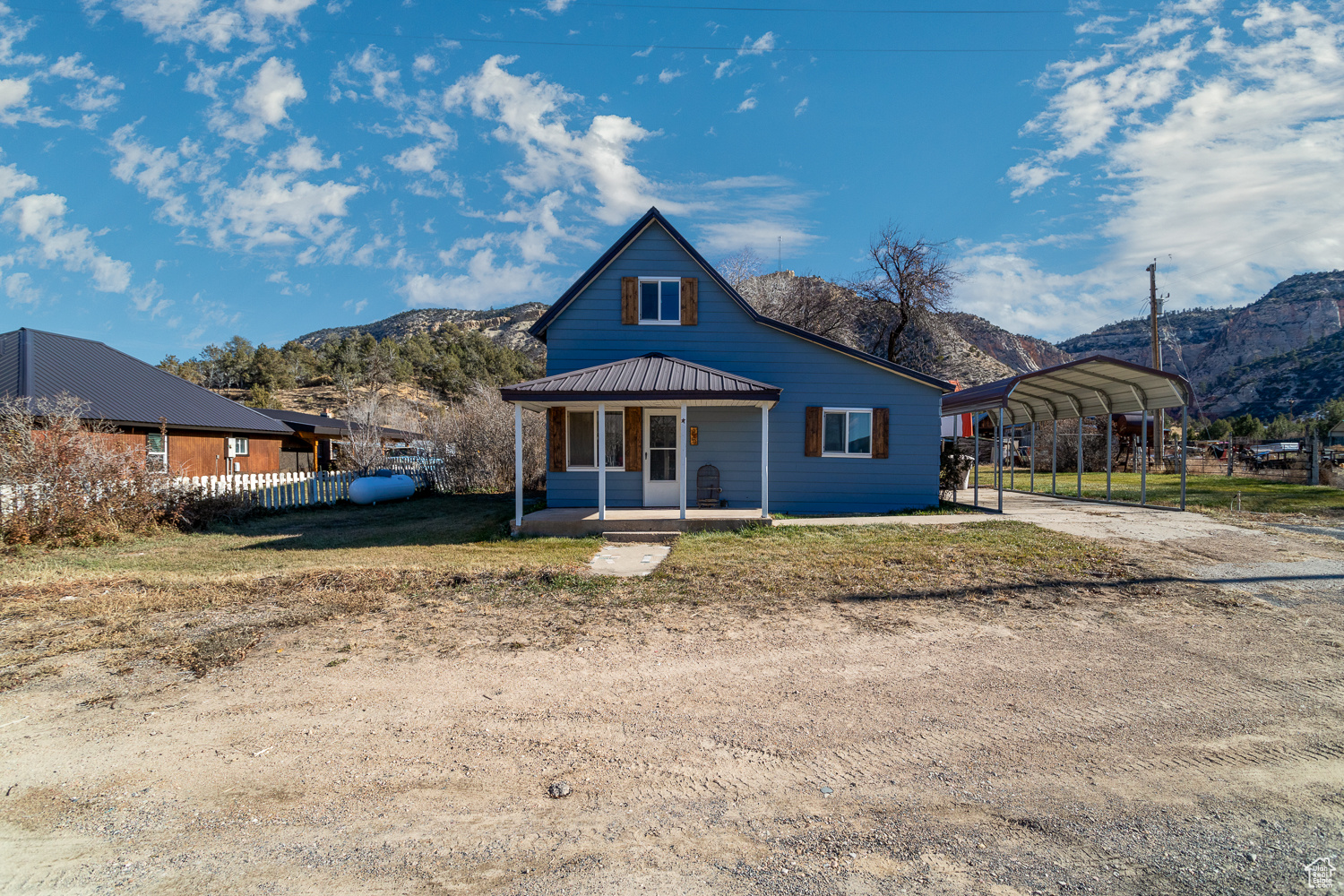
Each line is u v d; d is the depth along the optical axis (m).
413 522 15.17
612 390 12.04
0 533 11.30
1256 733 4.38
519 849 3.24
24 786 3.84
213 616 7.01
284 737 4.40
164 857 3.21
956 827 3.38
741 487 14.62
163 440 18.72
